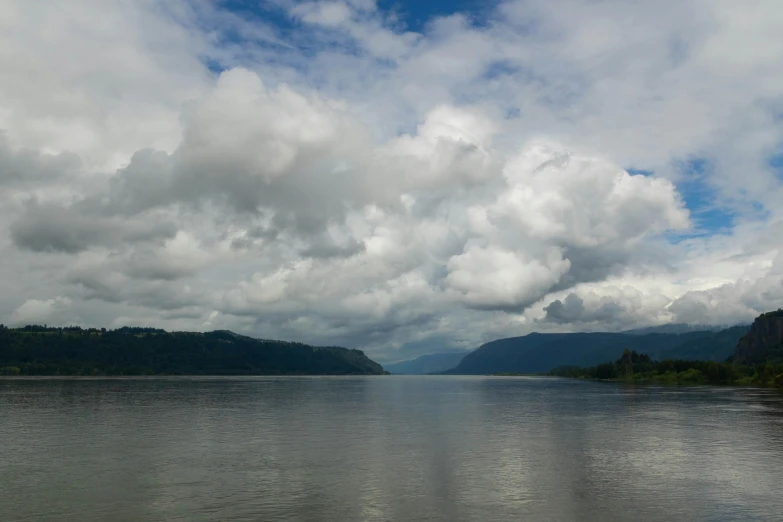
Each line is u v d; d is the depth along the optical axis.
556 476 52.38
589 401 156.00
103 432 84.81
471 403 153.62
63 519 39.38
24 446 70.81
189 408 129.62
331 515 40.09
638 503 43.19
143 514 40.47
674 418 104.00
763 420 99.50
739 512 40.94
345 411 124.69
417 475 52.88
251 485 48.91
